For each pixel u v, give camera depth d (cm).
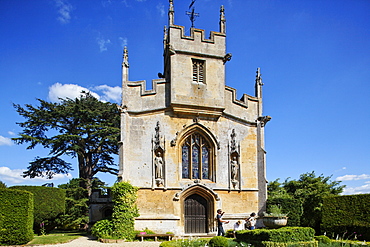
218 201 2783
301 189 4312
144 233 2428
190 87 2841
